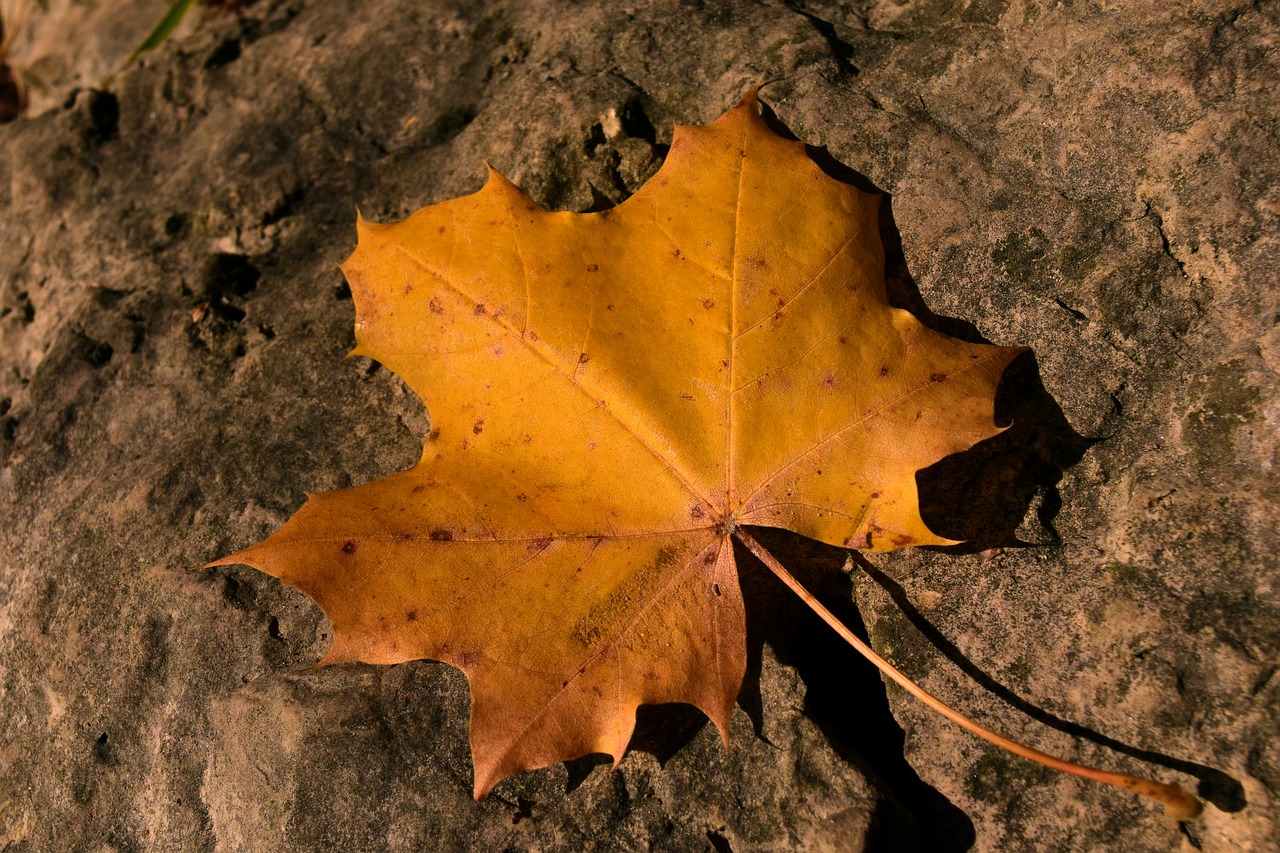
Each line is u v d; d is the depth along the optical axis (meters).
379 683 0.33
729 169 0.32
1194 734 0.30
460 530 0.31
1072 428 0.32
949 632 0.32
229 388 0.37
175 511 0.35
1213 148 0.33
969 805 0.31
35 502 0.37
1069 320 0.33
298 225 0.39
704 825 0.31
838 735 0.32
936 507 0.32
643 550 0.31
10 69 0.57
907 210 0.34
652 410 0.32
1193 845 0.29
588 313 0.32
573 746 0.30
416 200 0.38
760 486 0.31
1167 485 0.31
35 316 0.41
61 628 0.35
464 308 0.32
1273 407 0.31
